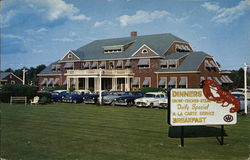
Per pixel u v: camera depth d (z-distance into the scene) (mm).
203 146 12758
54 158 11039
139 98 31078
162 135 14961
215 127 17203
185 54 49250
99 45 65438
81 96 37500
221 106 12969
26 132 15898
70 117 21812
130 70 53750
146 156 11195
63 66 63812
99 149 12250
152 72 51094
